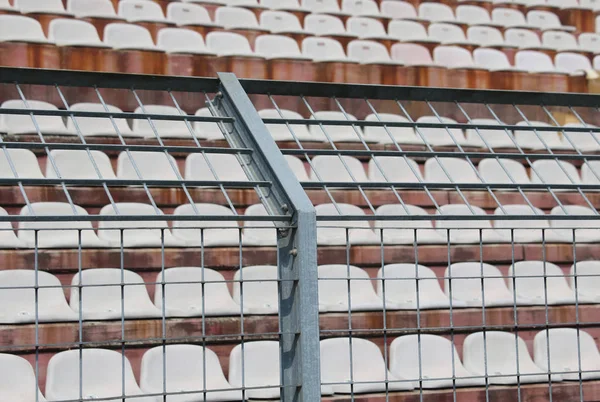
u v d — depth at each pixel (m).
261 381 6.40
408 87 6.58
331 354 6.72
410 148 9.52
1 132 7.78
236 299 7.03
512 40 14.22
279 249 4.82
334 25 12.93
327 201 8.50
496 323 7.37
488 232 8.82
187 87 6.06
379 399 6.49
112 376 6.03
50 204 7.36
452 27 13.80
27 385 5.77
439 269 7.95
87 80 5.75
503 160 9.91
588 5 15.80
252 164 5.44
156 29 11.19
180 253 6.99
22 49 8.84
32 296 6.34
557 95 6.95
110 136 8.22
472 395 6.80
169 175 8.22
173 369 6.20
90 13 11.13
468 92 6.74
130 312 6.28
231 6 12.74
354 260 7.62
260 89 6.29
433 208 8.92
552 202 9.50
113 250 6.74
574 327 7.65
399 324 7.04
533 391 6.98
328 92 6.44
